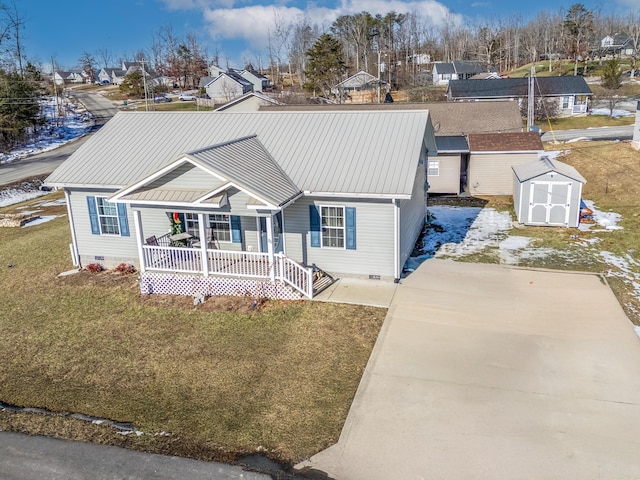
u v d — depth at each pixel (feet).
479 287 51.72
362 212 52.08
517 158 88.63
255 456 30.27
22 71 218.79
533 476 27.81
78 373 39.99
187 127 65.46
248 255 54.13
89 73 450.30
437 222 75.87
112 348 43.55
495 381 36.45
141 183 51.21
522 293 50.06
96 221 59.67
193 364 40.57
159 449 31.01
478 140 91.71
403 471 28.63
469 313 46.37
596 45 316.81
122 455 30.53
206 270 52.21
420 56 333.83
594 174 95.86
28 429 33.12
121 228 59.11
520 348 40.47
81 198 59.26
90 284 56.80
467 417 32.86
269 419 33.60
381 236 52.37
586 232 68.03
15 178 129.39
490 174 90.38
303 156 57.00
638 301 48.06
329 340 43.11
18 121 175.73
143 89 298.35
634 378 36.17
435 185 92.32
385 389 36.09
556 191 69.87
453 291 50.98
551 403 33.86
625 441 30.14
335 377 38.04
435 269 56.90
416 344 41.65
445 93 214.69
